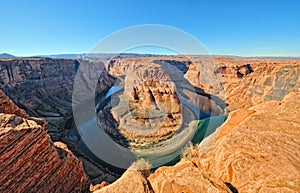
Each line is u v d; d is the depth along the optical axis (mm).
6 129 5992
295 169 6488
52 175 6641
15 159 5688
